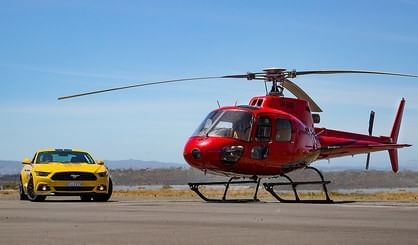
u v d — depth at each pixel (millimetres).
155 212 13359
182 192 30844
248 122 18453
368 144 21922
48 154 20219
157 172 91750
